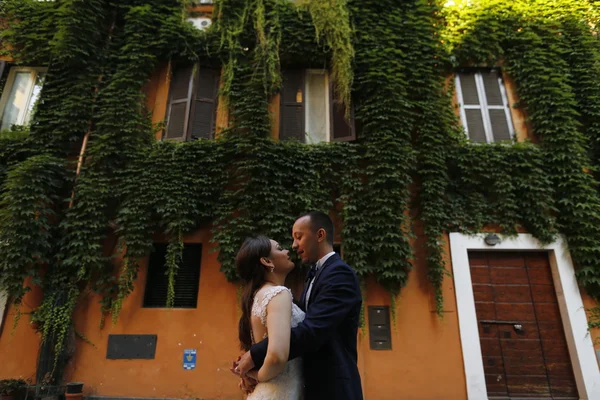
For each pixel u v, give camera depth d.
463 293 6.46
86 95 7.32
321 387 1.92
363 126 7.20
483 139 7.55
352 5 8.05
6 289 6.04
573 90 7.52
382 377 6.08
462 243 6.71
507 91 7.83
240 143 6.82
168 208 6.51
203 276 6.66
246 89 7.32
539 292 6.66
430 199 6.77
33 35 7.79
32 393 5.70
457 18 8.03
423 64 7.59
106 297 6.41
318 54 7.73
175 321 6.41
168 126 7.55
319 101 7.87
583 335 6.18
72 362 6.20
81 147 7.27
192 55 7.80
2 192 6.69
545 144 7.13
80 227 6.45
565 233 6.68
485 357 6.32
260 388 1.92
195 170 6.84
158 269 6.87
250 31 7.85
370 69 7.39
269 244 2.29
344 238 6.50
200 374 6.14
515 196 6.84
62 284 6.27
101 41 7.81
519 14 7.97
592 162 7.08
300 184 6.71
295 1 8.43
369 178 6.77
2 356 6.13
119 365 6.19
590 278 6.32
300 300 2.40
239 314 6.43
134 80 7.43
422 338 6.28
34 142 7.07
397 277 6.25
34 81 8.01
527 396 6.10
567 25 7.91
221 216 6.56
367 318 6.35
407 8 8.16
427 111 7.20
